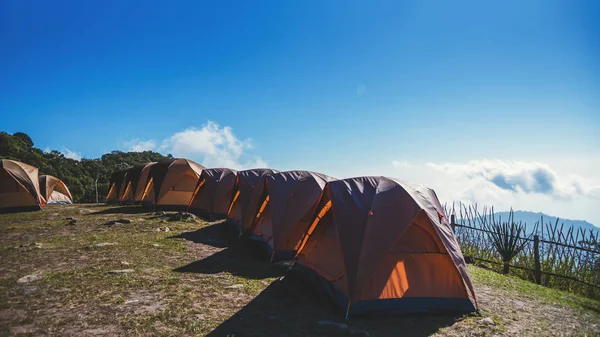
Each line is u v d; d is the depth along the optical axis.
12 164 20.23
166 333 5.19
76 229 13.91
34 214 18.80
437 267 6.68
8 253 9.73
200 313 6.03
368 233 6.48
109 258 9.47
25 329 5.11
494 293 8.00
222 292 7.27
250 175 15.89
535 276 9.82
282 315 6.18
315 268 7.68
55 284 7.18
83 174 48.34
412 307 6.37
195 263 9.59
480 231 12.31
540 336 5.65
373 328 5.75
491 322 6.09
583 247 9.23
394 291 6.40
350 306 6.14
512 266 10.42
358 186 7.36
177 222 16.33
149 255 10.09
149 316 5.76
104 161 62.25
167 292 7.03
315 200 10.35
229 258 10.37
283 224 10.29
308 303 6.87
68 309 5.93
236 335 5.25
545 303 7.46
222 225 16.14
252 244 12.44
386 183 7.34
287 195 11.40
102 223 15.47
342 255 6.59
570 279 9.27
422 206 6.79
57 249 10.33
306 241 8.44
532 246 10.35
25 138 58.06
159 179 20.64
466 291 6.68
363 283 6.14
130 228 14.41
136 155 71.38
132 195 24.80
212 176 19.14
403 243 6.67
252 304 6.68
